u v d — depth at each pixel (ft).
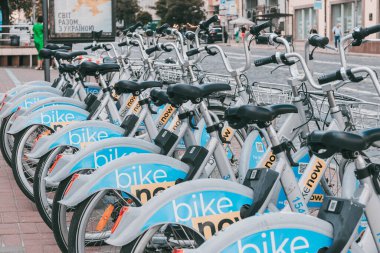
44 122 21.25
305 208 11.98
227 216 11.68
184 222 11.50
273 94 22.00
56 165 15.78
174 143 15.40
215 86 13.88
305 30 175.73
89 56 35.99
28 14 174.29
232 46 154.20
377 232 10.19
